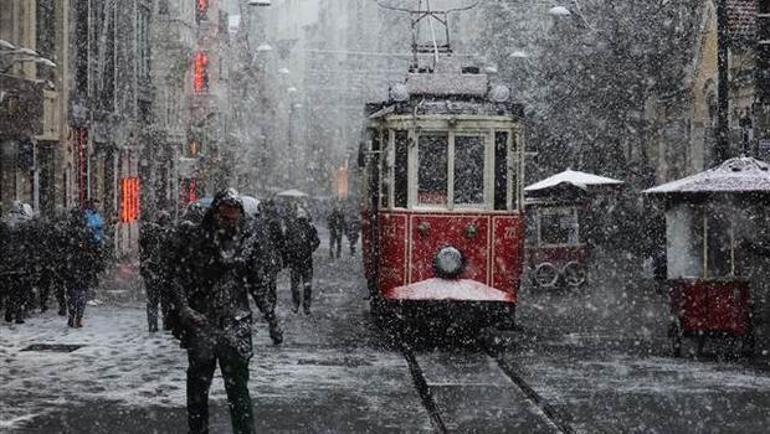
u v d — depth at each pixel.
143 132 64.81
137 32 62.53
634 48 58.84
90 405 16.34
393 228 24.16
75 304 26.19
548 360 21.66
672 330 22.28
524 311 32.34
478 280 24.05
